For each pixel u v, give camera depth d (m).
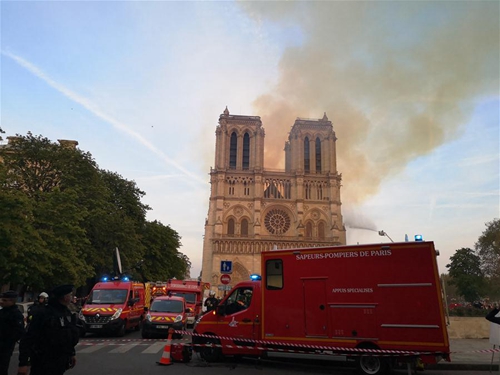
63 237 34.66
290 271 15.39
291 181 105.19
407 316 13.29
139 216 59.75
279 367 15.35
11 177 34.28
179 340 22.62
